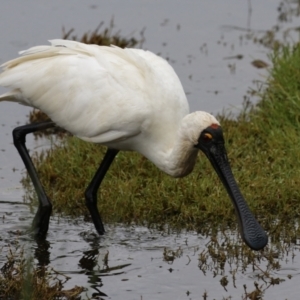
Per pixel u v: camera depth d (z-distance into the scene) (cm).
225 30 2123
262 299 1020
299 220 1260
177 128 1148
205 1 2338
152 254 1152
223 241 1193
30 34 2023
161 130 1145
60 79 1184
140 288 1053
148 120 1145
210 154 1071
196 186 1305
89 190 1222
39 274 1078
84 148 1430
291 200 1295
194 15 2228
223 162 1066
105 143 1191
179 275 1088
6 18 2130
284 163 1371
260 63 1894
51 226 1245
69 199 1311
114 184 1337
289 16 2219
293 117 1502
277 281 1067
